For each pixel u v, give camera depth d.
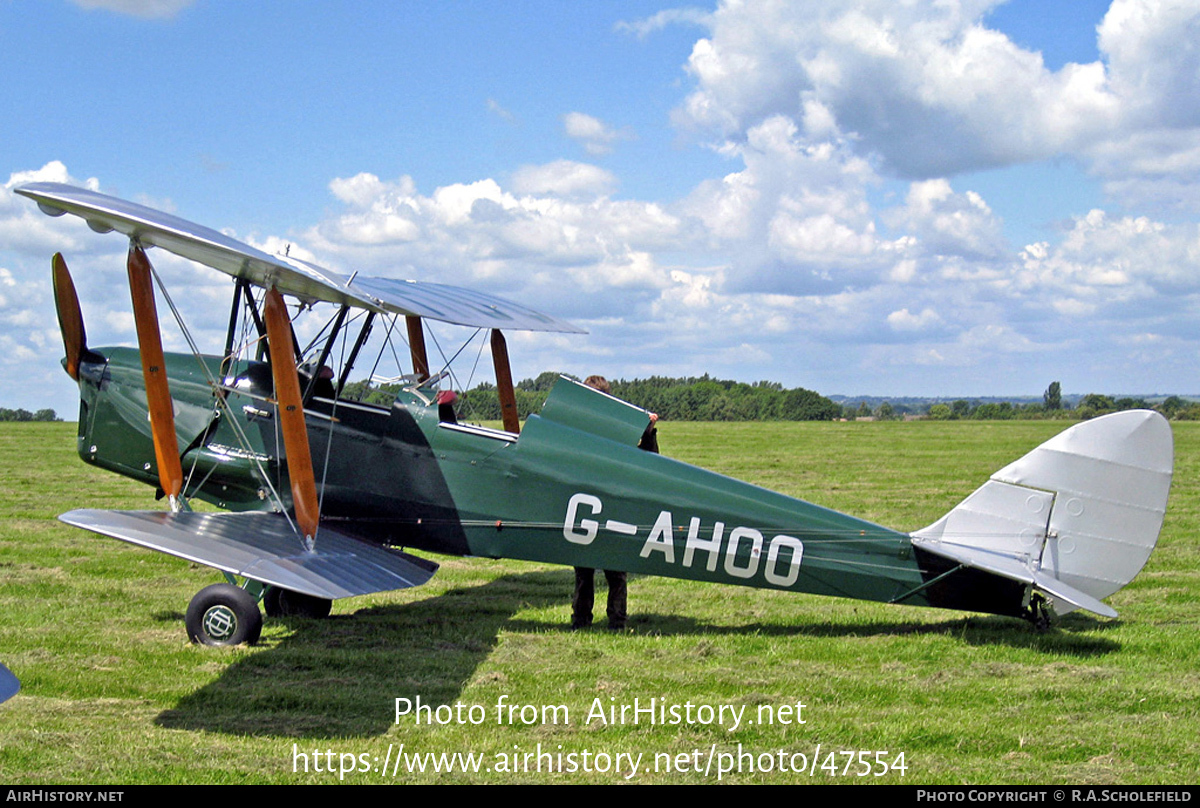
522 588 9.67
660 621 8.06
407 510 8.05
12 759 4.68
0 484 18.16
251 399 8.26
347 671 6.32
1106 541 7.36
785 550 7.61
